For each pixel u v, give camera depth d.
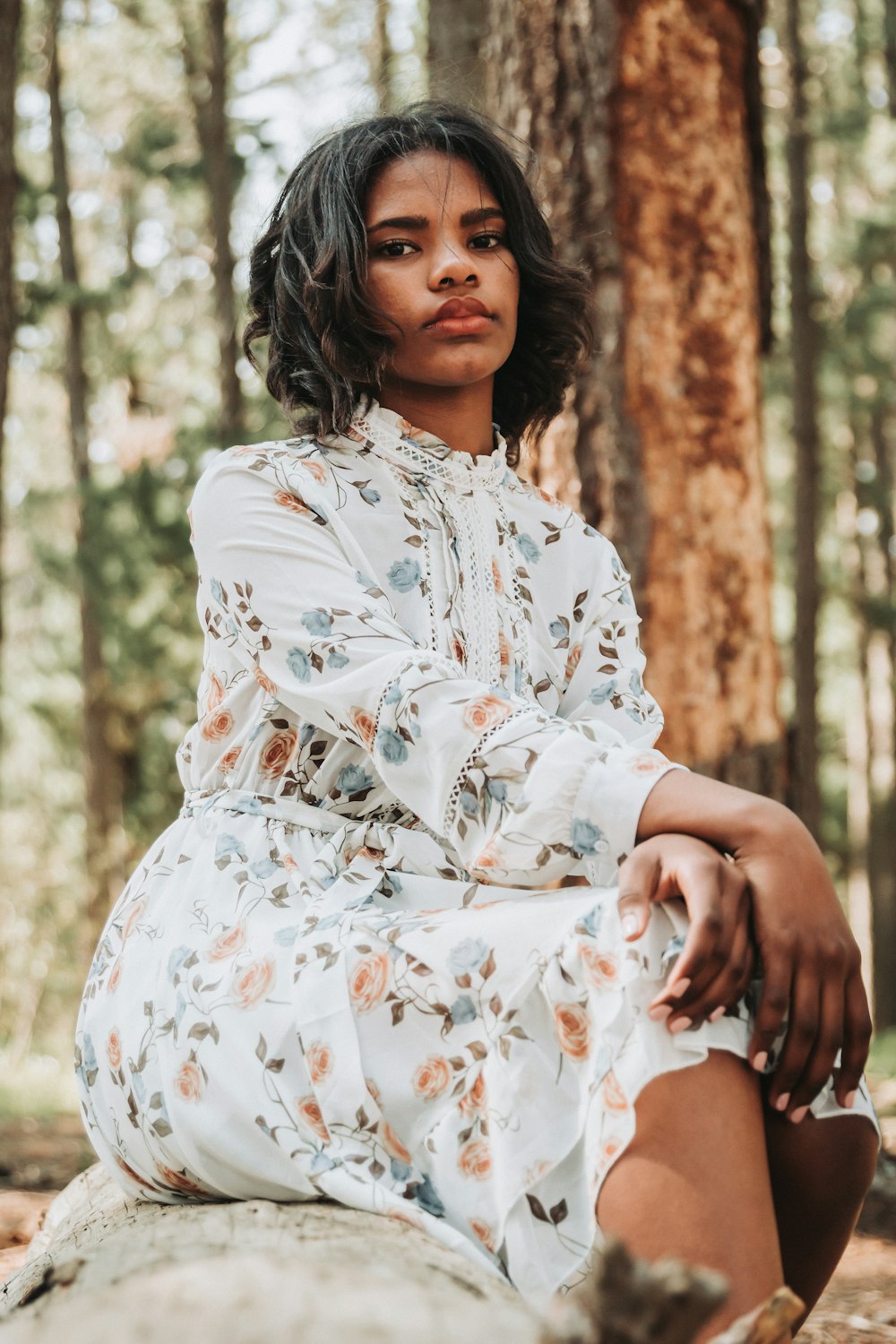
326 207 1.75
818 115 14.88
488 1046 1.33
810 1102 1.30
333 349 1.73
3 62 7.77
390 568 1.68
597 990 1.26
